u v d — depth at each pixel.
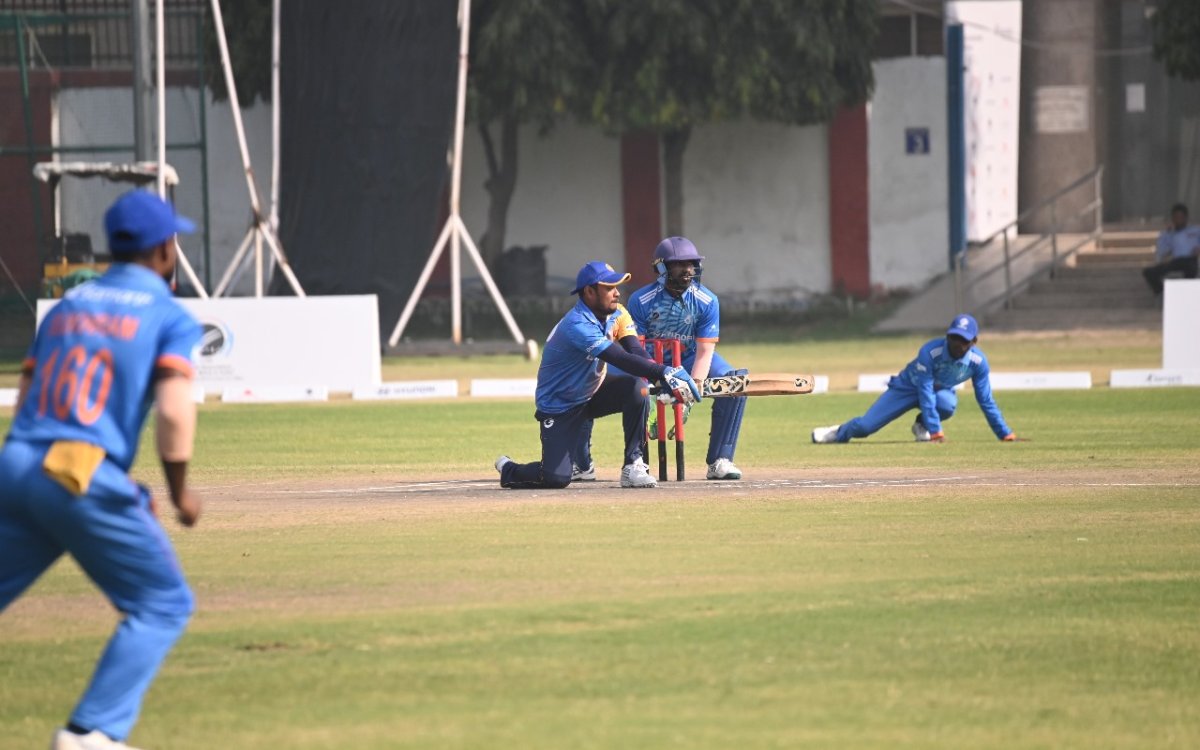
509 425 59.75
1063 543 29.95
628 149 125.31
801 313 119.31
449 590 25.91
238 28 112.00
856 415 62.69
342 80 90.69
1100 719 18.44
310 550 30.12
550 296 124.75
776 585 26.02
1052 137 120.12
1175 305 73.56
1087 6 119.00
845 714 18.67
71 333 17.31
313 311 73.69
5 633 23.56
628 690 19.77
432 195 92.25
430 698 19.47
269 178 121.50
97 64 116.50
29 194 116.06
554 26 106.69
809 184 124.12
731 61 108.25
